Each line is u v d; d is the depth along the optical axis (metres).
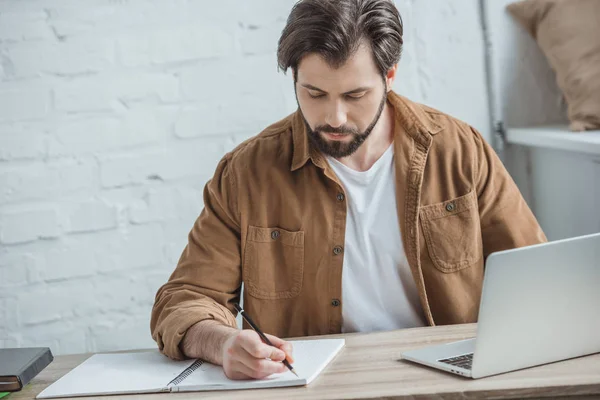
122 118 2.34
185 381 1.29
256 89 2.36
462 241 1.65
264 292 1.66
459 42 2.42
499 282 1.15
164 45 2.33
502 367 1.20
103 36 2.31
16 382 1.33
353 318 1.66
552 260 1.18
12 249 2.35
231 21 2.34
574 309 1.22
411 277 1.65
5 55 2.30
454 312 1.65
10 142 2.32
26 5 2.29
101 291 2.38
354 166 1.65
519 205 1.69
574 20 2.32
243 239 1.65
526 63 2.45
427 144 1.64
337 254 1.63
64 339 2.38
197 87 2.35
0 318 2.36
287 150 1.67
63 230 2.35
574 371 1.19
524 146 2.46
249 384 1.24
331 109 1.45
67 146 2.33
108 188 2.35
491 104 2.45
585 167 2.16
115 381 1.32
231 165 1.69
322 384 1.22
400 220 1.63
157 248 2.38
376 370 1.27
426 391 1.15
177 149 2.36
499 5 2.41
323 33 1.39
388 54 1.44
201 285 1.62
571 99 2.31
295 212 1.64
